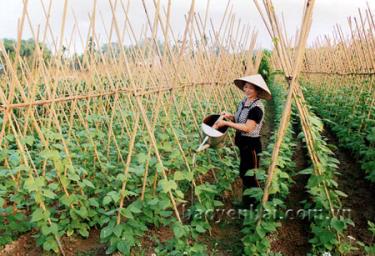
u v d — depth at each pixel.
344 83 12.59
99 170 6.12
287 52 4.32
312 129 4.99
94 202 4.45
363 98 9.66
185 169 5.80
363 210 5.43
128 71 4.23
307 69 20.33
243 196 5.33
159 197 4.79
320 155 4.74
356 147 7.43
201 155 6.07
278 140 4.08
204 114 7.61
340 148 8.69
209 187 4.91
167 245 4.27
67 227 4.45
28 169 3.97
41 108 8.93
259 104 5.05
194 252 4.05
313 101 14.84
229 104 9.98
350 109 9.79
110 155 6.58
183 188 5.86
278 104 14.12
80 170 4.63
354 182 6.50
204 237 4.69
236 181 6.47
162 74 4.45
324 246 4.11
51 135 4.64
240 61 11.60
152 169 5.36
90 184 4.48
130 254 4.22
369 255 3.95
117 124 7.74
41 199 3.97
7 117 4.02
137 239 4.45
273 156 4.11
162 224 4.88
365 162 6.80
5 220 4.75
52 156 4.16
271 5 4.17
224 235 4.77
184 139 6.91
